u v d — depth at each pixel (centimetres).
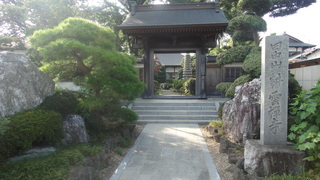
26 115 392
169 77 3034
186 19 1138
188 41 1218
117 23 1551
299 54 1877
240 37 980
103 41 559
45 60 540
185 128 790
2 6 1350
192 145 589
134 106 1020
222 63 907
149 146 583
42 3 1251
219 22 1023
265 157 362
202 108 995
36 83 498
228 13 1598
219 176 401
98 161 424
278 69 397
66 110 502
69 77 634
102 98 546
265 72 400
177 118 910
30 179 284
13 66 443
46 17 1287
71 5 1368
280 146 385
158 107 1004
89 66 615
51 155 363
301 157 352
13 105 420
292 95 687
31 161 329
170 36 1168
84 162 375
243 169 404
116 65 539
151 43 1236
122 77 547
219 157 498
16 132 336
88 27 546
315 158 337
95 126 565
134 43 1223
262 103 409
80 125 490
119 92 534
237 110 566
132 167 443
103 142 516
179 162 470
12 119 371
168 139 650
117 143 564
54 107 487
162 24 1054
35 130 357
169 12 1272
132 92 554
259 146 385
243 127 535
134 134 696
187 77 1955
